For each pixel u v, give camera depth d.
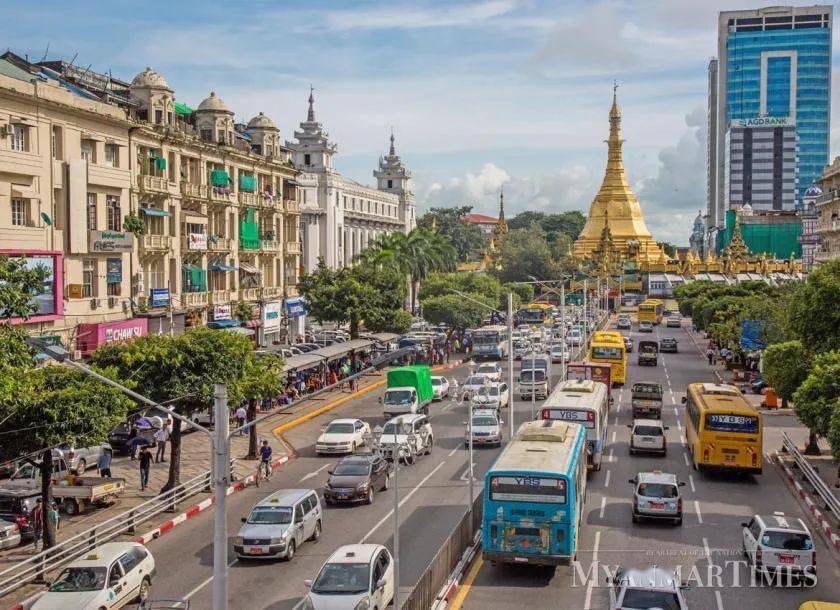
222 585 21.31
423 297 121.12
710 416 43.88
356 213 142.12
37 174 55.53
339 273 90.00
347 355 82.06
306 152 129.12
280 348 82.00
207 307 78.00
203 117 82.25
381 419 59.97
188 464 47.41
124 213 65.25
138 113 72.00
